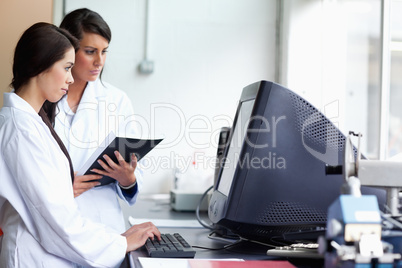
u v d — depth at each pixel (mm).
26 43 1424
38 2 2838
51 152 1388
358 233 814
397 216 989
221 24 3199
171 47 3154
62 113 1872
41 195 1325
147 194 3127
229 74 3217
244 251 1459
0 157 1359
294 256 1172
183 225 2037
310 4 3107
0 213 1468
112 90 2014
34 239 1384
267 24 3248
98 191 1832
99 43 1813
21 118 1372
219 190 1711
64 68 1456
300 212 1457
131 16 3105
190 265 1151
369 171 1068
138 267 1240
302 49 3115
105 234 1402
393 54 2996
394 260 810
